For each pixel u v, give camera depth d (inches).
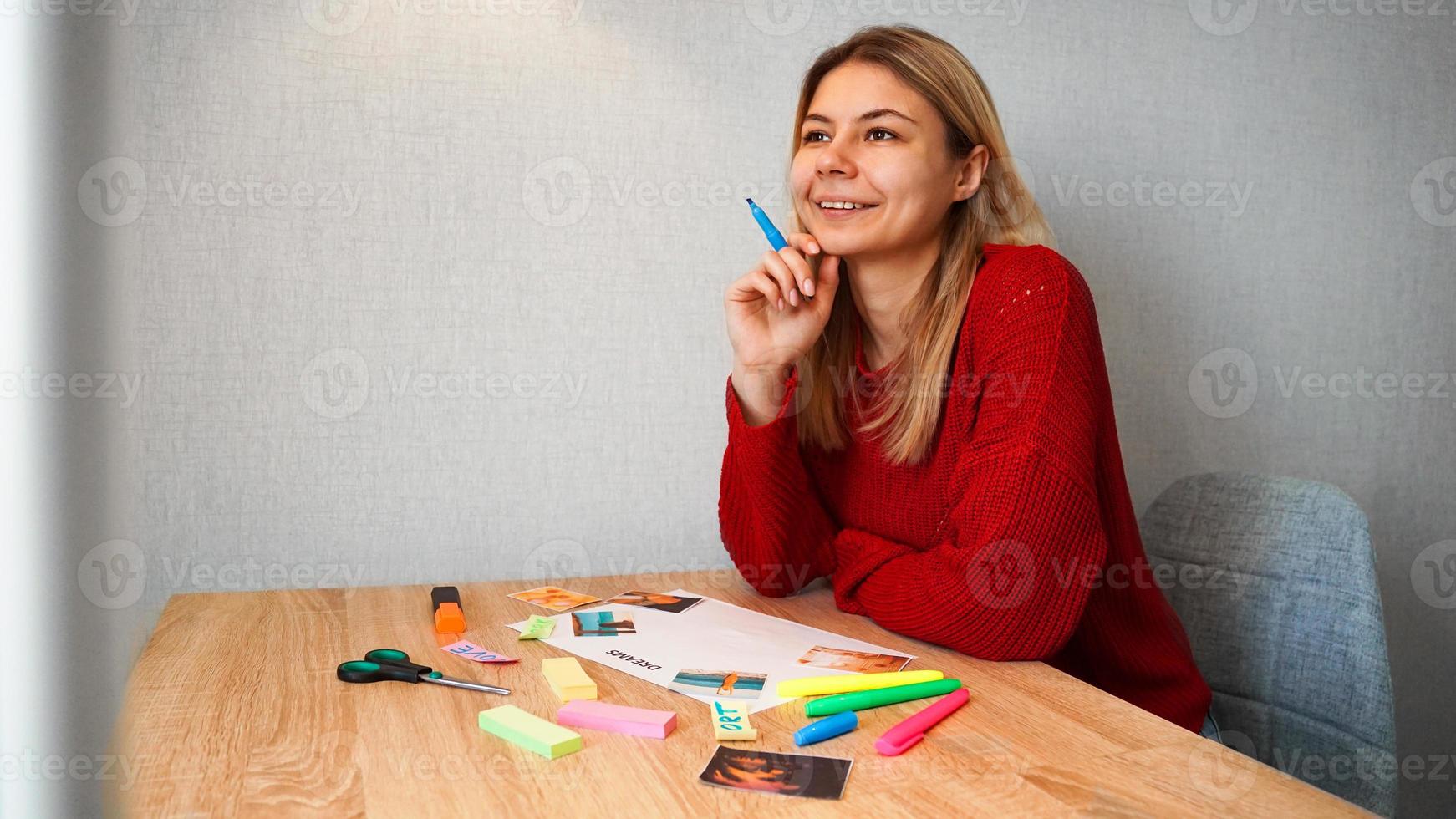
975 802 25.0
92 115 41.4
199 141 45.6
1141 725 30.6
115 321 44.0
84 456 28.2
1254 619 47.3
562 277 51.1
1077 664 44.9
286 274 47.2
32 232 25.5
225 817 23.7
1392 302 69.0
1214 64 63.0
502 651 37.3
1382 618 43.0
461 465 50.3
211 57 45.6
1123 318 62.3
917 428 43.5
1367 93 67.2
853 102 42.8
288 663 35.6
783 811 24.4
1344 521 44.8
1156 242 62.6
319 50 47.1
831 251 43.8
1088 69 60.1
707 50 52.7
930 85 42.7
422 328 49.3
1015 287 41.0
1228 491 50.6
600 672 34.9
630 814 24.1
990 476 38.7
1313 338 67.0
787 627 41.3
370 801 24.6
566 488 51.9
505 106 49.8
